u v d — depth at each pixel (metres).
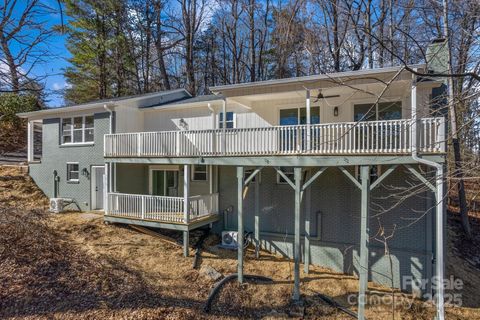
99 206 14.64
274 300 8.45
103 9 22.95
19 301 6.93
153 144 11.92
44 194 15.88
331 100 11.10
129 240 11.27
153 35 26.59
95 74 24.80
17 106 20.55
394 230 8.95
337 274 10.22
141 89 27.77
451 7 7.63
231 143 10.23
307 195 10.78
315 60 20.91
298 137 9.01
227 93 10.77
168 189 14.53
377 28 16.12
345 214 10.43
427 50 10.12
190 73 26.05
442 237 7.46
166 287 8.52
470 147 10.04
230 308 7.96
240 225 9.42
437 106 9.19
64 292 7.47
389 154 7.85
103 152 14.13
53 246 9.46
